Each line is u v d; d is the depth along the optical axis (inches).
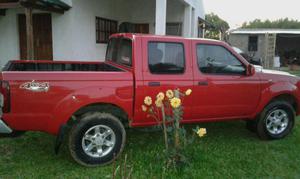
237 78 186.7
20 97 140.1
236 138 206.2
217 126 231.8
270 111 199.8
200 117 182.7
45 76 143.3
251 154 177.0
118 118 166.4
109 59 209.6
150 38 165.9
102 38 456.4
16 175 144.9
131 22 562.6
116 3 492.7
